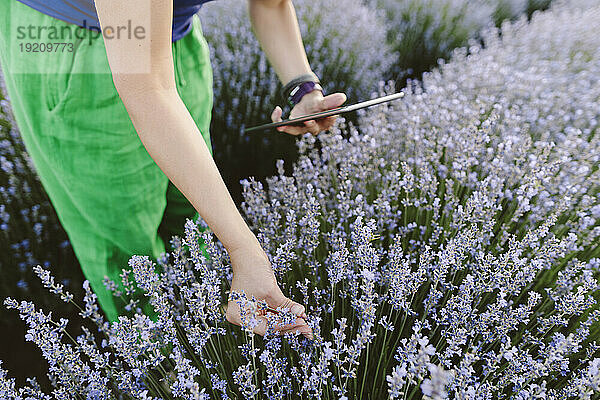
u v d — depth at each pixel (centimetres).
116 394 158
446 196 192
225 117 325
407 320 163
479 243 169
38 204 238
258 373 151
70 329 211
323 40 383
